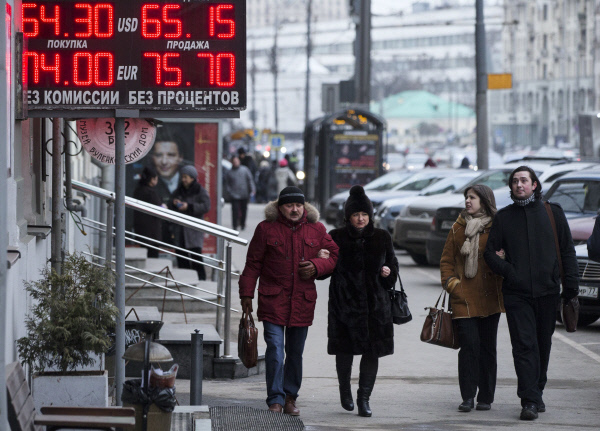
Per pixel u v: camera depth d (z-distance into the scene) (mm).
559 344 33594
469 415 23109
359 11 91312
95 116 20484
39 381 18781
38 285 19594
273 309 22406
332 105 93750
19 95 19797
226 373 28141
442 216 50281
